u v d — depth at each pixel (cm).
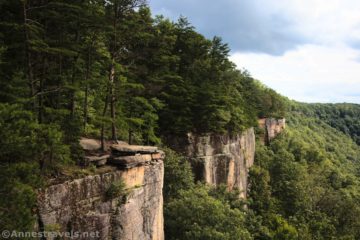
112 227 1769
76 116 2080
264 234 3406
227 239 2478
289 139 9069
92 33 2147
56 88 1833
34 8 1647
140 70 3300
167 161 3247
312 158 8512
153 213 2211
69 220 1556
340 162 10356
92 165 1806
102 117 2070
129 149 2086
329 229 4194
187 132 3734
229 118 4112
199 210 2708
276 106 9269
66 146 1486
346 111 16738
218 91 4084
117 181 1853
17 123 1107
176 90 3625
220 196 3497
